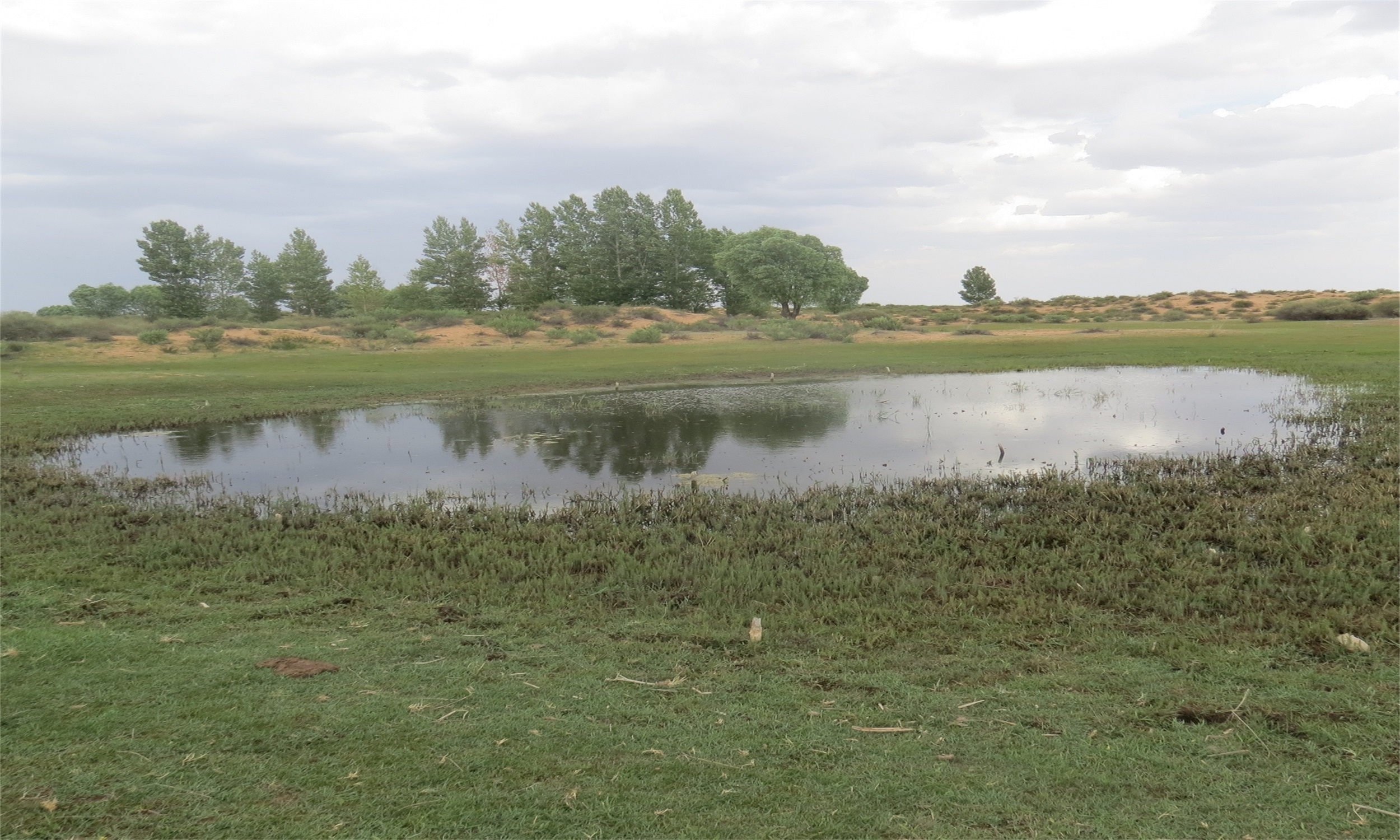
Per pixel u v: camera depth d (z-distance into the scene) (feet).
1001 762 14.30
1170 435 52.26
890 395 75.82
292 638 20.92
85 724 15.80
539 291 253.44
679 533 31.45
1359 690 16.71
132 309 355.15
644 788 13.53
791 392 79.77
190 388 87.20
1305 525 28.81
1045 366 98.32
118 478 45.01
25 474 45.57
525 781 13.75
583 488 41.27
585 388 86.38
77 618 22.74
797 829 12.35
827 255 235.20
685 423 61.46
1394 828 12.10
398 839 12.08
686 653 19.74
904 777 13.87
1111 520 31.07
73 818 12.60
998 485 38.55
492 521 33.81
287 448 54.54
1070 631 20.68
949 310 269.64
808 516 33.78
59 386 88.58
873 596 23.66
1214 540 28.58
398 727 15.74
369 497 40.11
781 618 21.97
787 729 15.69
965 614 22.20
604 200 253.03
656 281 253.85
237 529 32.81
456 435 58.65
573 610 23.12
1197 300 244.42
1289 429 52.90
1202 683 17.42
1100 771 13.96
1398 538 26.96
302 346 147.74
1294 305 194.29
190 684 17.81
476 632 21.48
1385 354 95.61
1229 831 12.16
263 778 13.82
